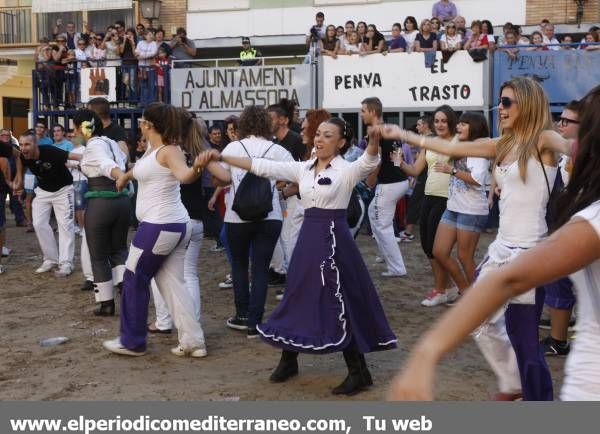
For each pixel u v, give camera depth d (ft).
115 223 30.09
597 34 58.23
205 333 27.58
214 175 21.44
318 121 28.48
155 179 22.89
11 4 89.92
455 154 18.47
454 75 57.93
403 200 50.83
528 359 16.76
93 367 23.49
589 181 9.11
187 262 26.99
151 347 25.71
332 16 73.72
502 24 69.26
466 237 28.09
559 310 23.81
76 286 36.35
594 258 7.87
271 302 32.42
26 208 55.98
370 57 59.88
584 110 9.32
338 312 19.81
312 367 23.40
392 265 37.35
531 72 56.75
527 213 17.57
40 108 68.90
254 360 24.18
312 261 20.08
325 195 20.07
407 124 60.75
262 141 25.99
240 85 63.05
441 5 68.18
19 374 22.91
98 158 28.76
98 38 68.08
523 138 17.60
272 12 75.41
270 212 26.05
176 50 67.51
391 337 20.63
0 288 36.32
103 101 31.63
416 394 7.32
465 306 7.74
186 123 23.86
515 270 7.77
